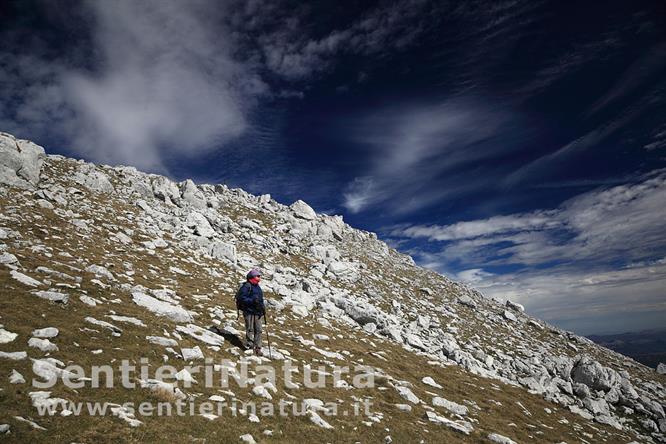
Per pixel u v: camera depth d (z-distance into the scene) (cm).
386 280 5769
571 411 2666
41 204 2783
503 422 1914
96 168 5069
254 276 1666
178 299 1997
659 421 2852
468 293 6906
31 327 1056
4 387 758
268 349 1738
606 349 6156
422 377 2295
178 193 5494
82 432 712
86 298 1427
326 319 3042
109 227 2972
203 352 1380
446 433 1459
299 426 1080
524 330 5544
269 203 7900
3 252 1568
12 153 3139
